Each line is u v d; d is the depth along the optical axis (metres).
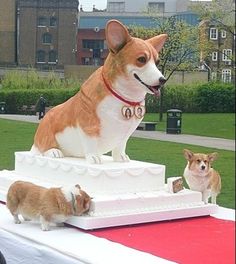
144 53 3.61
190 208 3.95
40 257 3.14
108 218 3.54
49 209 3.38
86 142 3.84
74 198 3.44
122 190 3.80
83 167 3.78
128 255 3.02
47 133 4.11
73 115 3.92
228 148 8.99
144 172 3.91
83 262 2.93
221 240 3.45
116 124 3.79
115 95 3.75
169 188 3.95
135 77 3.65
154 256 3.06
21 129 4.07
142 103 3.88
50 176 4.02
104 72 3.77
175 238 3.46
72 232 3.42
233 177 8.66
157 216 3.79
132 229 3.60
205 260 3.07
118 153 4.04
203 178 4.02
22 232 3.38
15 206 3.52
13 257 3.35
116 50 3.68
